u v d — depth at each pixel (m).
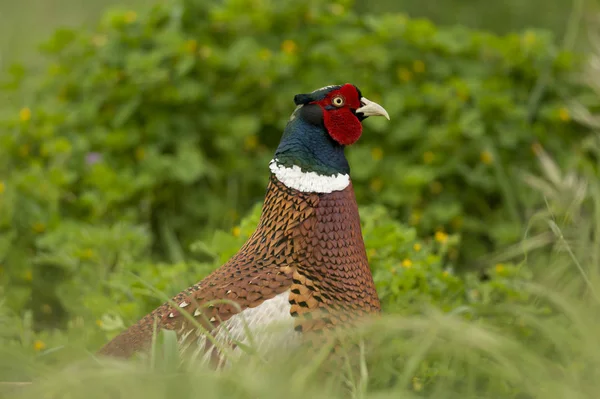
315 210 6.27
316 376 5.82
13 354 5.81
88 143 10.70
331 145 6.45
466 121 10.43
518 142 10.76
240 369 5.32
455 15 13.96
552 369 5.99
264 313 5.89
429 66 11.24
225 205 10.55
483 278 10.05
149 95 10.85
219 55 10.94
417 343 5.88
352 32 11.32
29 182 9.78
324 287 6.17
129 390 5.06
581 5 11.29
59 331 8.23
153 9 11.52
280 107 10.91
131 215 10.05
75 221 9.94
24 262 9.43
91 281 8.67
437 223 10.26
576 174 10.23
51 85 11.45
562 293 7.25
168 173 10.37
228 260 6.95
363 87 10.88
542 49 11.30
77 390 5.14
